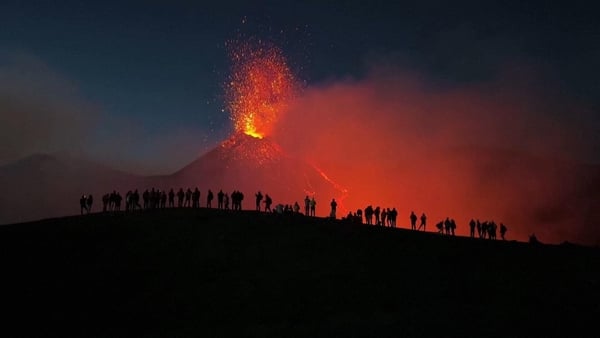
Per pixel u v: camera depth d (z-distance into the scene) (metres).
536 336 25.36
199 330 26.80
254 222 46.75
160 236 42.09
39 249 38.94
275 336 25.45
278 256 38.09
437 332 25.77
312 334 25.64
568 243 47.19
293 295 31.66
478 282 34.25
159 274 34.88
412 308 29.88
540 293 32.47
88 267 35.84
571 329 26.45
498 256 40.25
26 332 26.83
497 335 25.34
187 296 31.59
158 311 29.69
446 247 42.12
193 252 38.72
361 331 26.00
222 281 33.72
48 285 32.97
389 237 44.34
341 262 37.16
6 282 33.19
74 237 41.81
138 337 25.98
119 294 31.97
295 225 46.31
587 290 33.12
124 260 37.12
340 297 31.39
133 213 50.59
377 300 31.05
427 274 35.47
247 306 30.19
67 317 28.83
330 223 48.12
